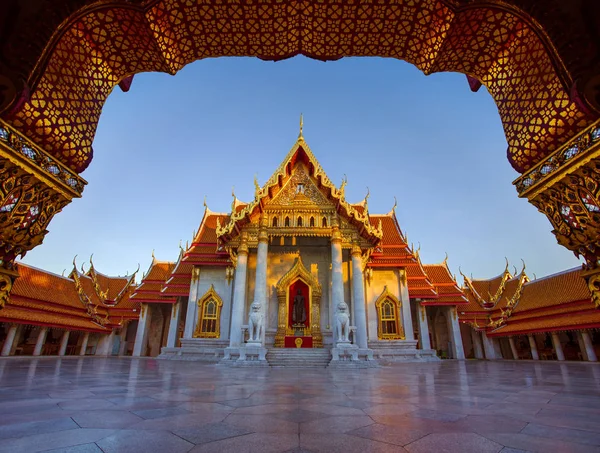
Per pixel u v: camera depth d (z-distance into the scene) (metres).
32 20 4.71
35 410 5.32
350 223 24.03
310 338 23.73
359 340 21.28
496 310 39.44
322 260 26.39
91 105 6.59
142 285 34.38
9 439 3.71
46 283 32.47
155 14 6.33
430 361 27.30
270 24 7.20
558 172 5.54
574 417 4.96
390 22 7.11
